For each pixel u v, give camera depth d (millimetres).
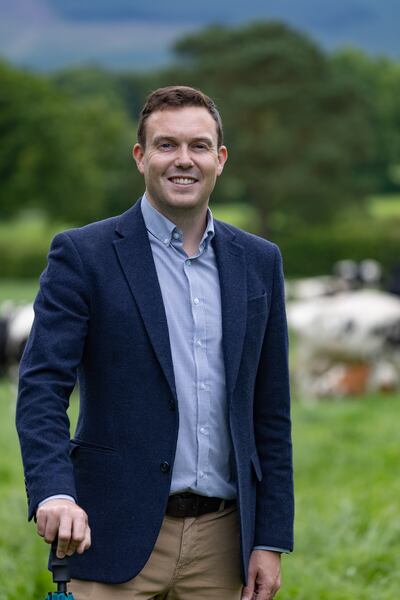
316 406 22625
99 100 136500
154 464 5234
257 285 5547
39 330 5230
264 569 5492
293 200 101938
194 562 5410
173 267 5426
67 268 5309
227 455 5402
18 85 108812
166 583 5383
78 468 5301
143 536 5203
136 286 5305
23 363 5238
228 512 5465
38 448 5008
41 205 108625
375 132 129250
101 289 5293
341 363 25281
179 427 5293
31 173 106938
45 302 5281
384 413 21641
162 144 5391
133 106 164500
